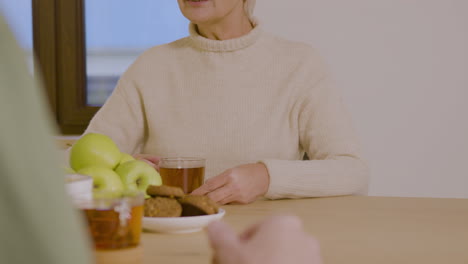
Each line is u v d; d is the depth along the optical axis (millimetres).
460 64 2498
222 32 1682
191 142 1646
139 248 688
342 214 1056
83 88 2885
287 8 2508
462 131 2521
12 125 257
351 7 2492
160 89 1717
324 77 1661
